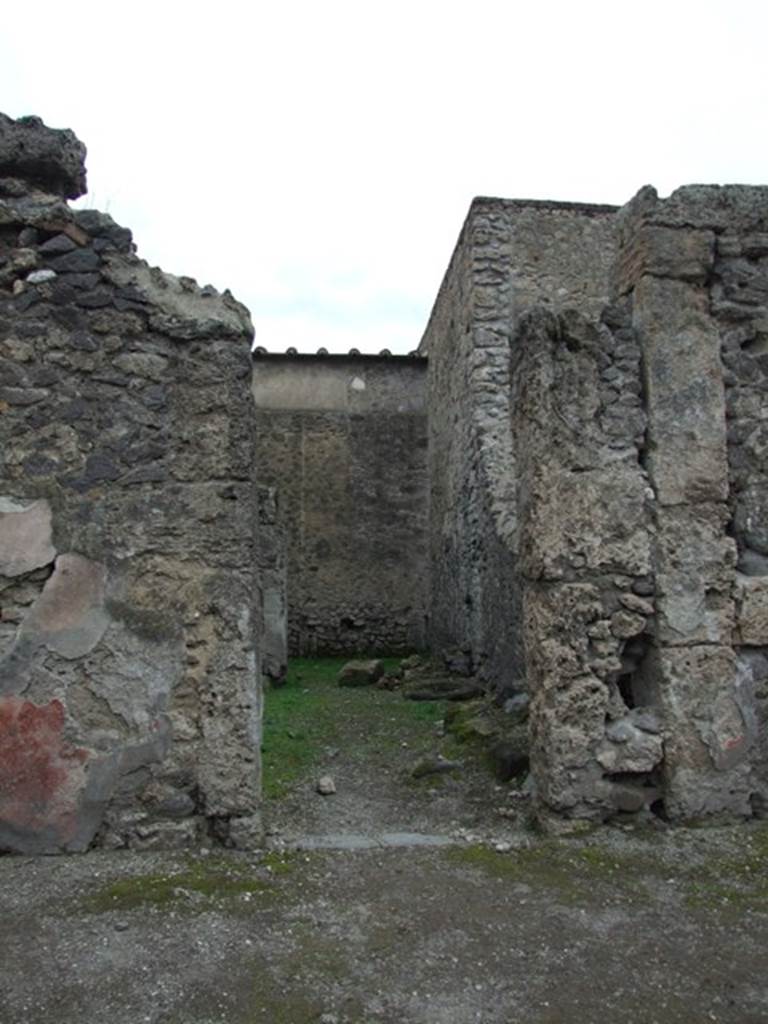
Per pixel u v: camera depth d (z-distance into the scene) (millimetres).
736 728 4070
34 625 3699
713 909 3117
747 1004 2482
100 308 3863
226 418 3896
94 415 3826
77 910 3047
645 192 4320
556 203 9391
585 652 4047
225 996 2492
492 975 2629
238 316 3990
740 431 4309
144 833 3648
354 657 12789
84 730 3686
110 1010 2414
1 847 3588
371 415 13438
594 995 2520
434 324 12461
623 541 4117
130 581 3773
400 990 2537
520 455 4332
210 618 3805
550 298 9219
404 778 5227
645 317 4246
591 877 3408
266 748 6078
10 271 3822
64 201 3898
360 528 13203
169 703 3748
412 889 3281
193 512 3838
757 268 4383
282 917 3016
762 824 4008
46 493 3764
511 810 4391
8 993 2492
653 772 4074
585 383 4188
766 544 4266
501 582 7316
